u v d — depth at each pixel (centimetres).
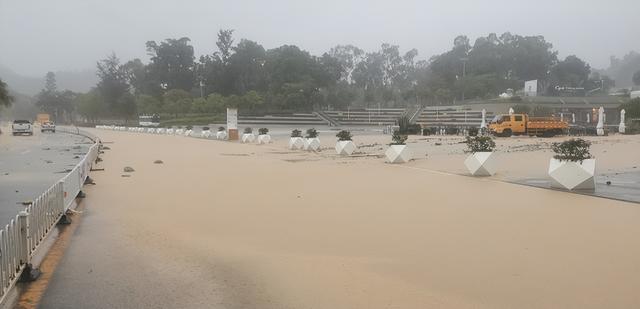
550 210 1007
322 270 620
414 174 1697
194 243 765
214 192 1316
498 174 1639
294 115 10344
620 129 5209
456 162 2083
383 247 728
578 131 4791
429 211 1013
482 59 12388
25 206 1113
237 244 757
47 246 749
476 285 556
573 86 12712
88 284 574
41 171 1922
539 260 651
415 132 5478
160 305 508
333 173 1758
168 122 9844
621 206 1044
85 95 14138
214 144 4038
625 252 684
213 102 10219
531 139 4022
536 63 12838
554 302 503
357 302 510
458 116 9006
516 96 9525
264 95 10900
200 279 592
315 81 11100
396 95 12950
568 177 1270
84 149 3366
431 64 14075
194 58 12925
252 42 12269
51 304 511
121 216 986
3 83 6275
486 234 801
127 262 665
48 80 18700
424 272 606
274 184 1474
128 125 11244
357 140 4259
